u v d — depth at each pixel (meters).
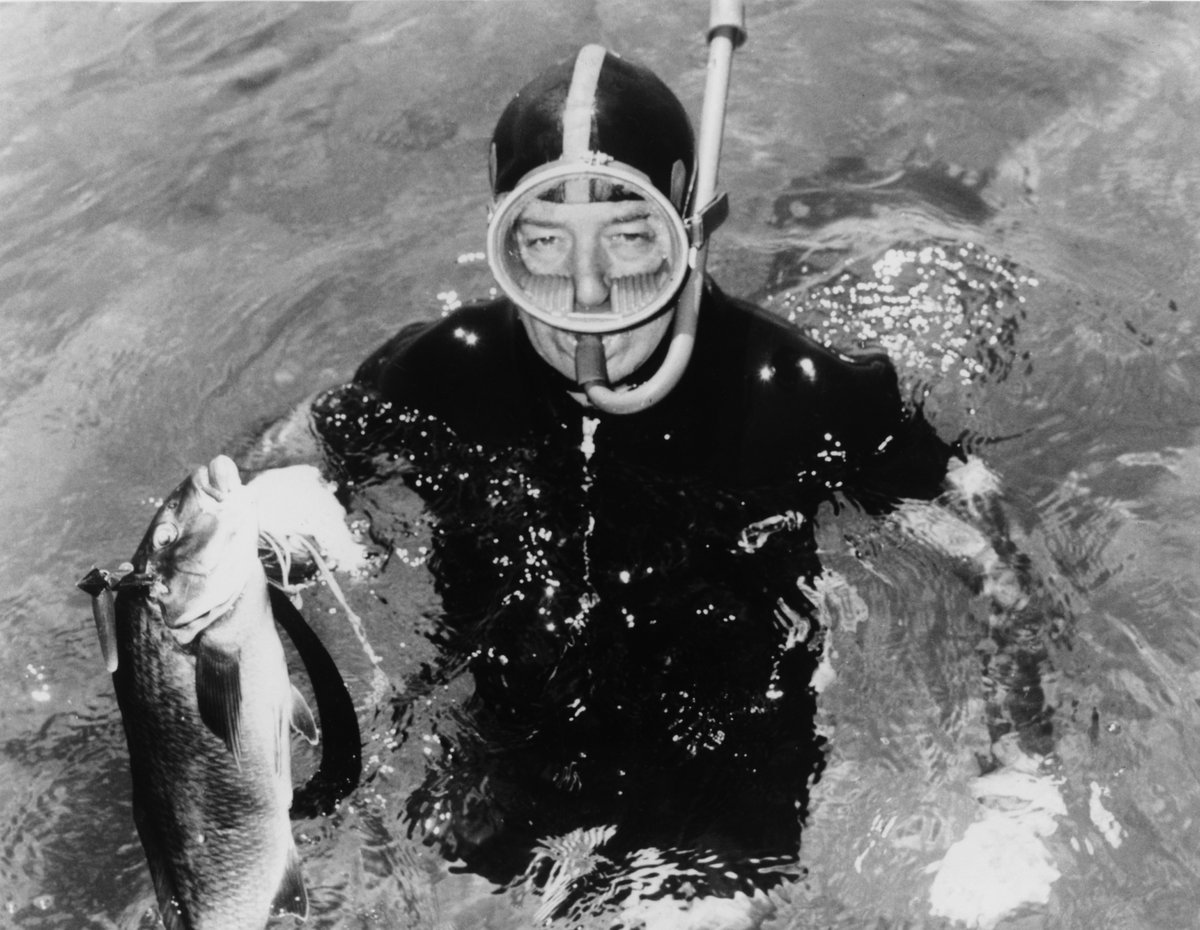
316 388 3.29
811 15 4.63
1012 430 2.93
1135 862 2.15
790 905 2.10
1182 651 2.46
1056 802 2.21
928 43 4.43
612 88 2.14
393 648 2.40
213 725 1.84
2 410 3.36
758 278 3.48
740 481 2.38
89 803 2.41
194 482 1.91
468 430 2.50
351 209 3.96
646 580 2.32
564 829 2.18
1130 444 2.89
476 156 4.13
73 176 4.22
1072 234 3.58
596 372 2.16
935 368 3.11
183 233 3.92
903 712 2.32
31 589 2.83
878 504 2.47
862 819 2.20
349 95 4.45
